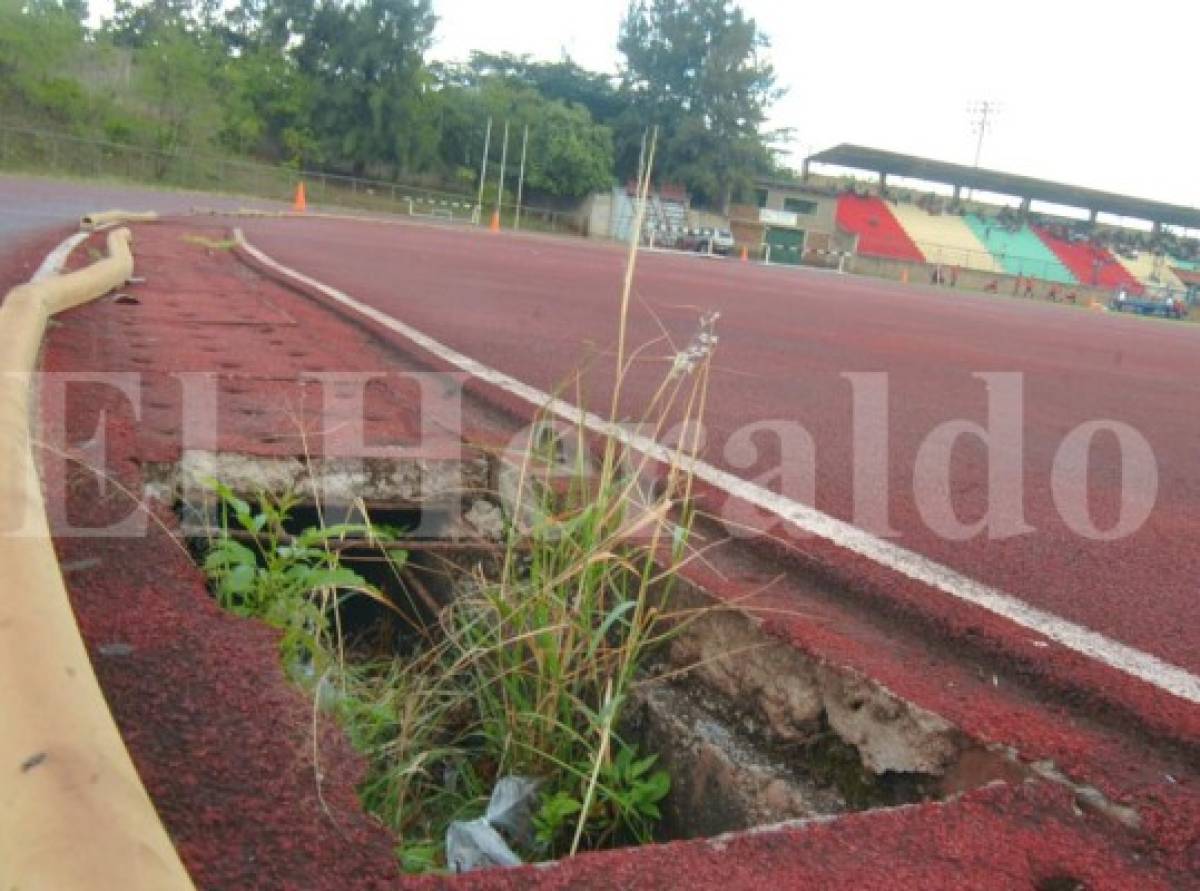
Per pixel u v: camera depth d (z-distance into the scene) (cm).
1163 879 123
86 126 3856
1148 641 200
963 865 121
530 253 2025
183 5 5803
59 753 101
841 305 1521
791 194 6316
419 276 998
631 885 112
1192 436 518
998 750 147
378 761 169
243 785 123
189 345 419
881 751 159
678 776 176
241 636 163
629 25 6191
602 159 5947
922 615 201
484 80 6412
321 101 5181
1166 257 7031
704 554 231
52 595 133
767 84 6191
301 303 625
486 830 154
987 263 6159
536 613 175
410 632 247
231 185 4294
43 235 872
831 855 120
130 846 92
